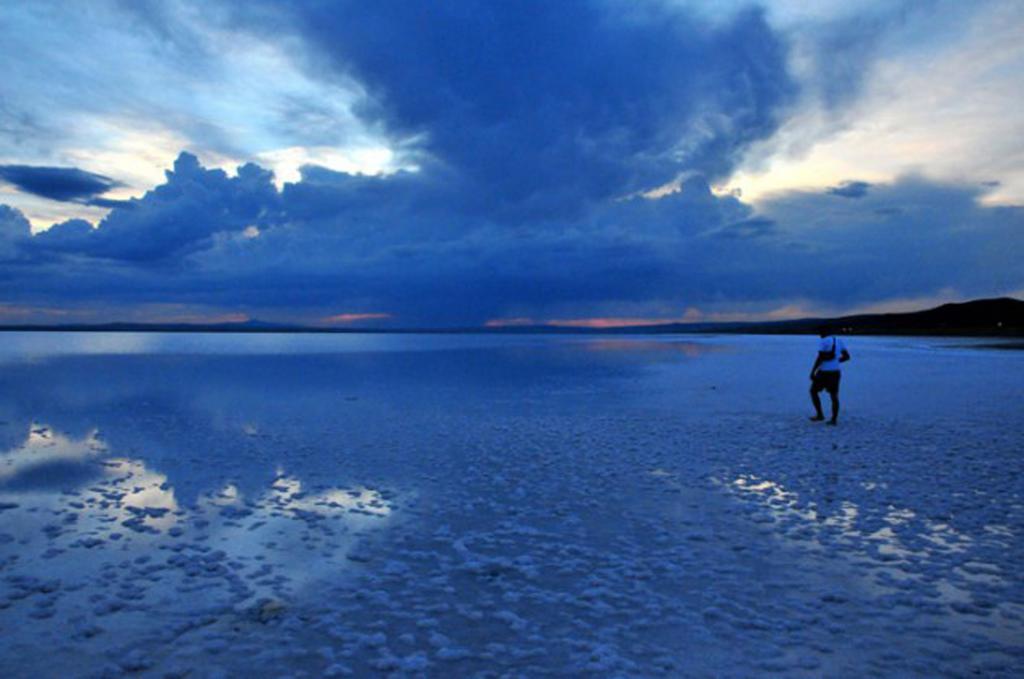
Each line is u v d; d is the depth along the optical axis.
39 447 11.58
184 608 4.96
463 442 12.09
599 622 4.77
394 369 32.59
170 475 9.45
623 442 12.07
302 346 75.12
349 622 4.76
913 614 4.88
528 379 26.25
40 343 80.62
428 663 4.15
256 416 15.47
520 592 5.32
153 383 24.30
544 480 9.17
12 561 5.91
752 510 7.68
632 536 6.76
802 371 30.16
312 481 9.11
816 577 5.62
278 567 5.87
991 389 21.27
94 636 4.49
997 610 4.95
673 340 102.62
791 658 4.21
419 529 6.99
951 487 8.68
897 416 15.21
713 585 5.45
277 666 4.12
